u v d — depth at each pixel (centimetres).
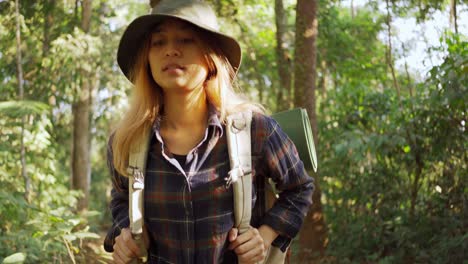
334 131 802
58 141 1198
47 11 966
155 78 182
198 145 175
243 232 176
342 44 1091
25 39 945
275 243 187
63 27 1039
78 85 1045
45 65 959
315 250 724
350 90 813
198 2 185
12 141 725
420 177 703
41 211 432
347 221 752
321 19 1026
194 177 175
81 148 1107
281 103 891
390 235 695
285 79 895
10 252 448
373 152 700
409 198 713
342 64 1133
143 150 180
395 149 693
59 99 1077
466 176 647
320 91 1110
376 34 1147
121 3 1260
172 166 177
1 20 837
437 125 650
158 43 182
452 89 594
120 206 199
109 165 195
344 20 1151
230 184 174
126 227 190
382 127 746
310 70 716
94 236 403
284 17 918
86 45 973
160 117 185
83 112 1112
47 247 451
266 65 1124
